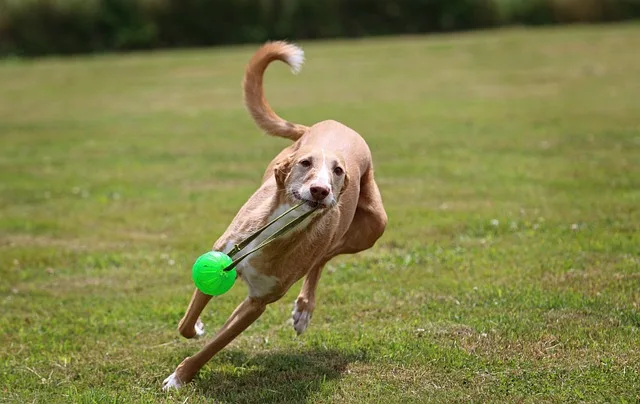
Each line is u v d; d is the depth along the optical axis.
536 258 7.43
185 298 6.79
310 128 6.01
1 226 9.04
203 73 24.11
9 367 5.54
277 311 6.52
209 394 5.09
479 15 35.69
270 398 5.01
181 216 9.34
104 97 20.30
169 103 19.11
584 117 15.32
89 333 6.15
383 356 5.57
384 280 7.09
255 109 6.14
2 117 17.52
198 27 32.91
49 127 16.06
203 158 12.66
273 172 5.40
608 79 20.62
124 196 10.35
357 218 5.95
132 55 29.95
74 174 11.70
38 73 25.11
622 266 7.06
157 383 5.28
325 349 5.75
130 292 7.04
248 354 5.72
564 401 4.86
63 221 9.22
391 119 15.91
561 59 24.55
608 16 36.12
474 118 15.74
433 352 5.56
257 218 5.11
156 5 32.38
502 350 5.56
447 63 24.81
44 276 7.48
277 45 6.08
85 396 4.99
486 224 8.53
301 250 5.08
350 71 23.88
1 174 11.73
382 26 35.19
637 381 5.04
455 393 4.99
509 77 21.70
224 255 4.93
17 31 30.89
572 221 8.52
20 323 6.34
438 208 9.33
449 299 6.57
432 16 35.59
